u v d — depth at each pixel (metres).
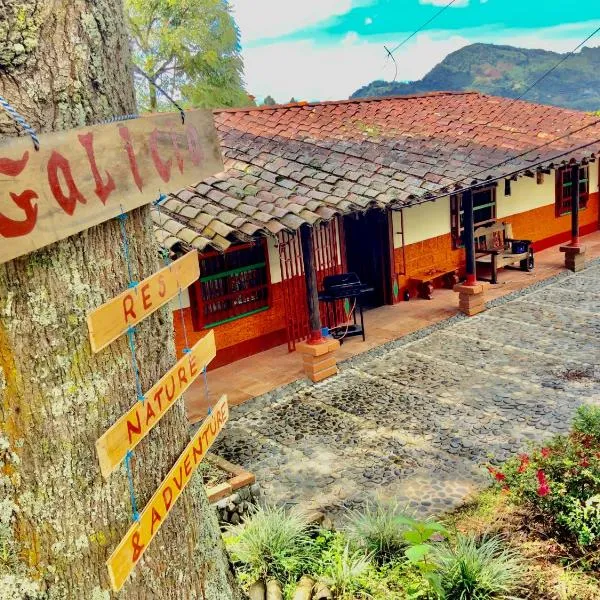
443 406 6.45
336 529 4.44
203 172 2.18
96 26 1.72
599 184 14.83
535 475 4.17
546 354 7.70
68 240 1.63
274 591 3.55
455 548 3.86
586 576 3.67
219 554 2.43
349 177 7.96
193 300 7.78
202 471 5.02
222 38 18.58
